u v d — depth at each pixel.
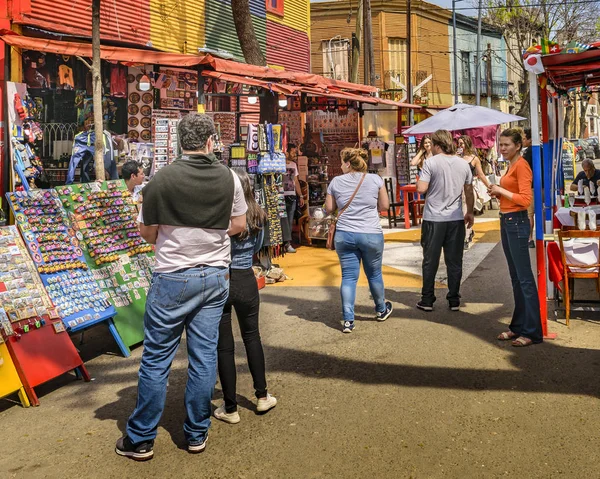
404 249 10.44
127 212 5.82
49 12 9.05
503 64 37.59
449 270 6.44
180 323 3.44
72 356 4.77
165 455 3.59
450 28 33.16
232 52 13.91
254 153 8.70
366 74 18.48
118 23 10.58
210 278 3.43
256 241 4.02
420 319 6.21
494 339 5.50
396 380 4.61
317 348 5.40
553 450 3.49
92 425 4.03
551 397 4.21
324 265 9.28
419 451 3.52
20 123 7.01
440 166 6.25
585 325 5.86
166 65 7.59
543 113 6.04
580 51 4.99
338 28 28.75
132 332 5.52
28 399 4.38
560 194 7.86
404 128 15.35
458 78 34.16
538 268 5.45
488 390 4.37
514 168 5.32
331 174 13.44
